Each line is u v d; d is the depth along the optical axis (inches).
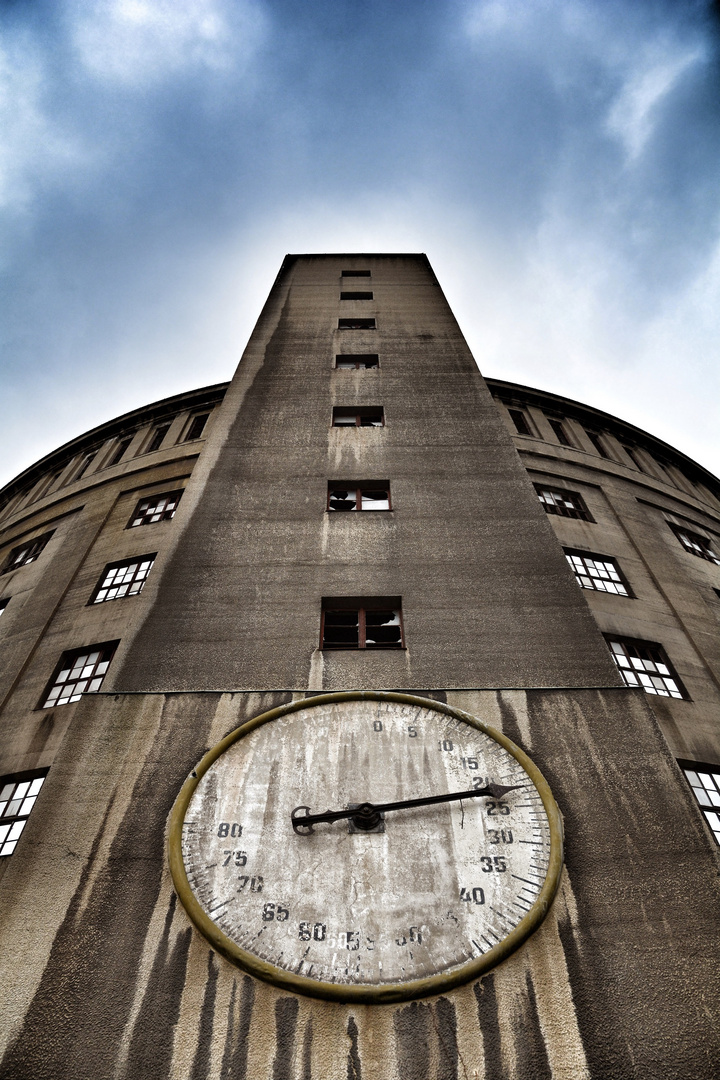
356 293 1169.4
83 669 643.5
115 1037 261.1
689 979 278.4
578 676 428.5
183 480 907.4
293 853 318.3
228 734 377.4
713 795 531.5
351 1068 252.7
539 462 965.8
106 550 816.9
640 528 882.8
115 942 290.7
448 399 788.0
